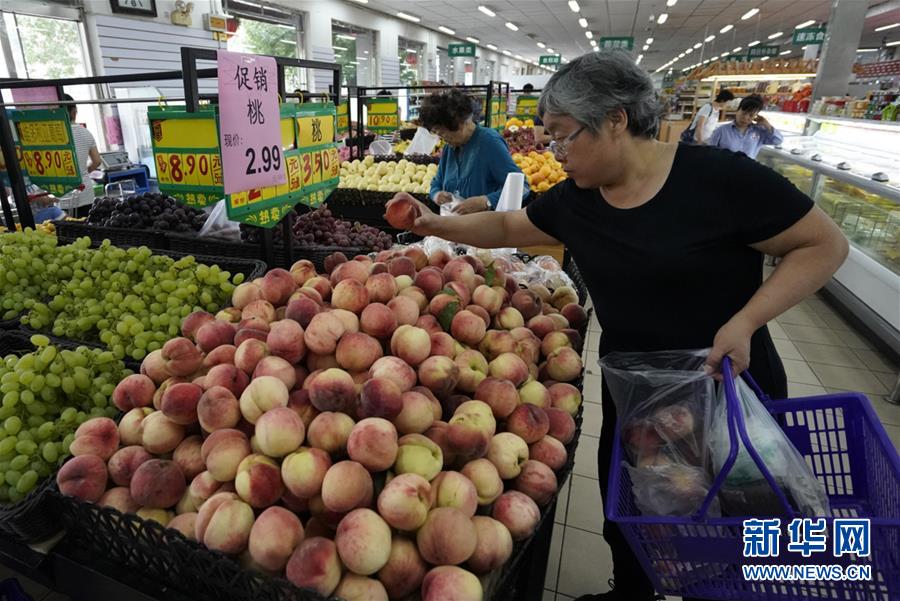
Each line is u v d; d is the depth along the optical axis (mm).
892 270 3512
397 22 16172
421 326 1156
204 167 1507
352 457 821
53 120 2180
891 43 18812
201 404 897
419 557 790
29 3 6098
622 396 1146
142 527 820
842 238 1036
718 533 890
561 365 1231
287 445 833
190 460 921
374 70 15648
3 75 6035
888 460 946
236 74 1326
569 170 1129
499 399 1014
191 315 1238
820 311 4246
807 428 1133
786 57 26141
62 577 947
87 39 6836
